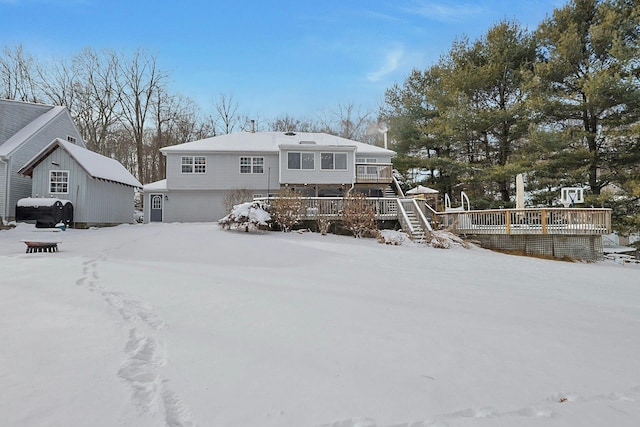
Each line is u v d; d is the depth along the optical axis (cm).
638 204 1952
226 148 2423
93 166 1859
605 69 1873
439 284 718
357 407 252
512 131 2362
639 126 1733
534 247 1509
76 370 290
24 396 249
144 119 3544
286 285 637
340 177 2400
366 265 947
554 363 342
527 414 253
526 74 2145
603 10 1973
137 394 258
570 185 2111
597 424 242
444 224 1747
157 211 2477
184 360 318
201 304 493
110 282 607
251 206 1596
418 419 241
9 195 1755
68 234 1425
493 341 395
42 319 411
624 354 371
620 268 1255
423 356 347
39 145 1998
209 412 239
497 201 2531
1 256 861
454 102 2469
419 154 2897
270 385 279
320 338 383
